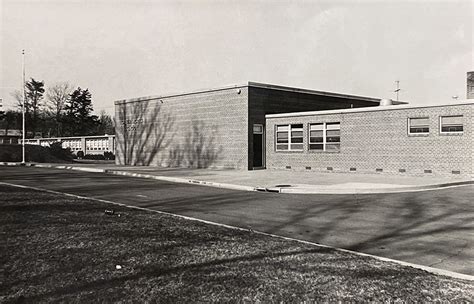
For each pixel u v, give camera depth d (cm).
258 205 1284
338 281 516
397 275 550
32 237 699
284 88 2942
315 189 1633
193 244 691
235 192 1634
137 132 3612
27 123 8112
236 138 2794
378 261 629
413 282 521
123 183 1975
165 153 3334
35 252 612
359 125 2367
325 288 491
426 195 1491
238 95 2775
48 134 8675
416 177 2084
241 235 787
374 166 2308
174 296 458
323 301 453
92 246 655
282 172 2533
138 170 2791
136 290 473
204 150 3012
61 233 734
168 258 601
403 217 1068
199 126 3050
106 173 2659
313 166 2577
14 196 1211
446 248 752
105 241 689
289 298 459
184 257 608
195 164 3081
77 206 1073
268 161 2808
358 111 2367
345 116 2423
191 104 3109
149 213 1028
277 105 2903
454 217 1059
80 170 2969
